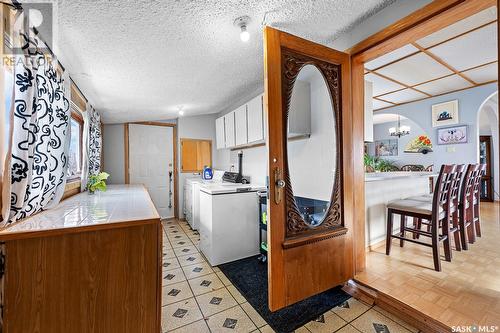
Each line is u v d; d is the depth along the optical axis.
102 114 3.46
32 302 1.03
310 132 2.27
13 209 1.12
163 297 1.87
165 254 2.79
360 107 2.01
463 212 2.58
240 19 1.50
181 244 3.14
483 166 2.87
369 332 1.43
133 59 1.80
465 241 2.57
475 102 3.77
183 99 3.16
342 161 1.84
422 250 2.63
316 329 1.47
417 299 1.66
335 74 1.84
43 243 1.05
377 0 1.55
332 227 1.79
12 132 1.06
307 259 1.62
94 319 1.13
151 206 1.67
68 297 1.09
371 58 1.93
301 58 1.67
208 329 1.50
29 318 1.02
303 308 1.69
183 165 4.64
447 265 2.21
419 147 5.99
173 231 3.73
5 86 1.11
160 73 2.15
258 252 2.76
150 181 4.43
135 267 1.21
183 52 1.81
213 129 4.88
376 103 4.65
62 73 1.71
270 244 1.48
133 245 1.21
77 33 1.37
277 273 1.49
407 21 1.52
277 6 1.45
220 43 1.76
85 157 2.59
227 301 1.80
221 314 1.64
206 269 2.38
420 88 3.78
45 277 1.05
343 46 1.97
